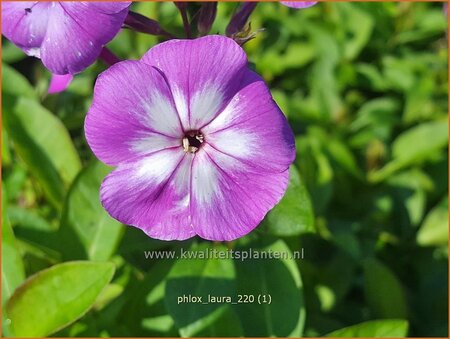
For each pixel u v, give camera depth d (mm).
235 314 76
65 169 93
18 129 92
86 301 74
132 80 59
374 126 129
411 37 144
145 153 62
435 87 138
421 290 107
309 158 109
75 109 125
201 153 64
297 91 140
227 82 60
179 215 64
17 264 79
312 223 81
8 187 103
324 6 145
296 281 82
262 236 83
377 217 115
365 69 138
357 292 113
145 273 92
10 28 69
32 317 74
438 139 118
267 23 140
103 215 86
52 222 102
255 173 62
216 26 116
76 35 64
